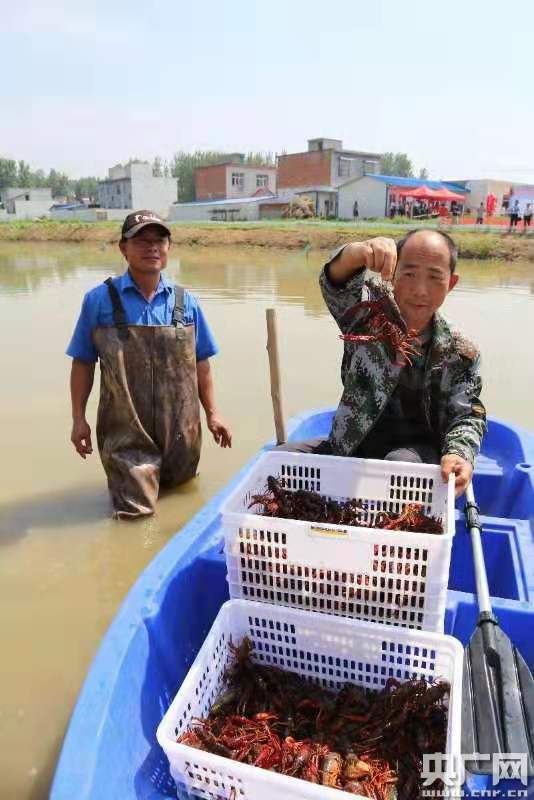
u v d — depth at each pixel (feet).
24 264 75.61
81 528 12.34
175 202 181.98
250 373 22.44
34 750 7.38
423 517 7.77
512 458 11.89
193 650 8.10
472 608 7.52
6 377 22.06
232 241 95.81
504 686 6.20
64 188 398.01
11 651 9.00
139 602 7.42
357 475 8.54
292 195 140.67
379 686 6.65
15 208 209.26
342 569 6.77
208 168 173.58
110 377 12.39
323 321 31.89
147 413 12.77
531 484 10.09
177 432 13.16
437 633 6.16
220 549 8.68
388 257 8.10
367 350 9.27
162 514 12.84
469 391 9.27
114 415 12.67
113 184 186.19
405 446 9.56
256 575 7.28
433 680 6.34
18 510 13.03
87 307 12.40
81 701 6.08
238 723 6.32
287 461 8.88
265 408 18.80
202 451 15.85
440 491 8.17
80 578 10.74
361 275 9.03
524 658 7.29
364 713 6.45
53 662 8.79
